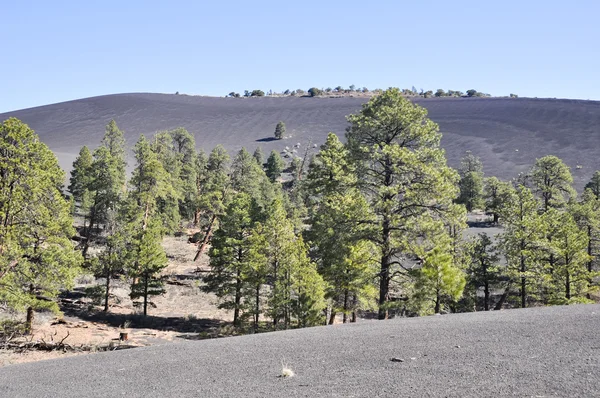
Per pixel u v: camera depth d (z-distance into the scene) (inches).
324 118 7367.1
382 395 221.6
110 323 1241.4
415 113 897.5
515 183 3582.7
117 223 1622.8
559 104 7130.9
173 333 1184.8
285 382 267.9
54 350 831.7
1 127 821.9
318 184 1370.6
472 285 1403.8
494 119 6574.8
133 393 277.1
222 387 270.8
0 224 824.9
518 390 212.8
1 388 335.6
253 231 1230.3
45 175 867.4
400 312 1205.1
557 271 1174.3
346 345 380.5
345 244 944.9
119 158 2733.8
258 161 4537.4
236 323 1284.4
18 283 866.8
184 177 2871.6
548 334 351.6
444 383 233.8
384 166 903.7
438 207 861.8
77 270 956.0
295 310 1083.9
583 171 4057.6
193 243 2367.1
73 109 7819.9
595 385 212.4
